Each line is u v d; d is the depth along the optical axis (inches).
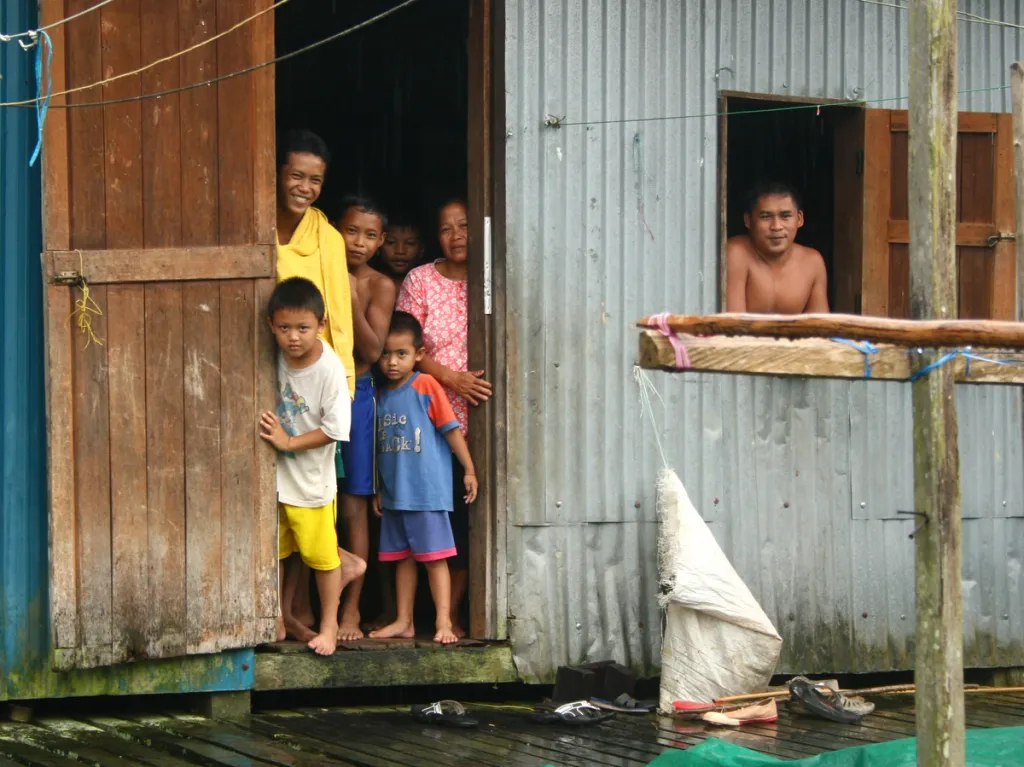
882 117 300.5
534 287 277.0
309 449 256.7
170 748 231.0
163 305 249.1
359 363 284.0
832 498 299.9
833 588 299.3
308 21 381.1
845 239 307.1
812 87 299.6
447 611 275.1
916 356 164.9
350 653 264.1
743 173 391.2
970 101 312.8
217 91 252.1
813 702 266.4
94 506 244.2
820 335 155.9
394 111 390.3
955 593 165.3
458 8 368.5
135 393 247.3
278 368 257.4
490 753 231.0
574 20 280.1
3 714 250.7
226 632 252.4
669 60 287.7
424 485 273.7
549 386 278.1
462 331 285.3
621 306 283.9
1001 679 317.4
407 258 314.7
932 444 165.0
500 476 274.1
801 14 298.8
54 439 241.0
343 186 389.4
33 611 246.5
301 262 264.5
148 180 248.4
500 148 274.7
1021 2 319.0
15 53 245.9
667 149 287.6
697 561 269.4
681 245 289.0
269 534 255.6
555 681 276.1
